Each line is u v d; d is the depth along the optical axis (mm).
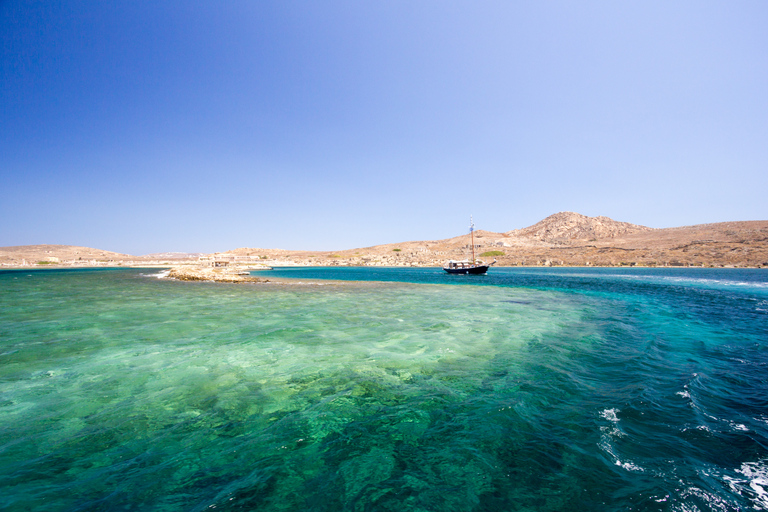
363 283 39469
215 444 4594
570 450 4516
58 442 4582
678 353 9414
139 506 3416
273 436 4809
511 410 5656
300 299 21578
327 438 4773
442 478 3930
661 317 15492
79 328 11859
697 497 3615
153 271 78875
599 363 8414
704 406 5910
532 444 4656
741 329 12844
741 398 6301
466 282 42000
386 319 14234
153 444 4574
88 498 3520
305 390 6484
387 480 3879
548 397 6262
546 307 18594
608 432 4980
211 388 6520
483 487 3773
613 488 3775
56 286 31672
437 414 5523
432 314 15695
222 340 10273
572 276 54844
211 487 3732
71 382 6746
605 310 17609
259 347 9508
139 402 5875
